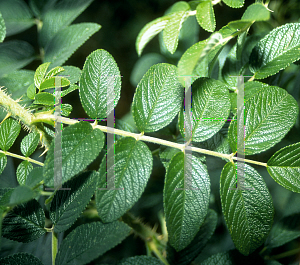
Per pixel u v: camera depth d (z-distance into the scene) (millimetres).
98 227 269
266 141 264
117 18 579
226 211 261
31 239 278
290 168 264
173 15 276
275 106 265
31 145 293
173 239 261
